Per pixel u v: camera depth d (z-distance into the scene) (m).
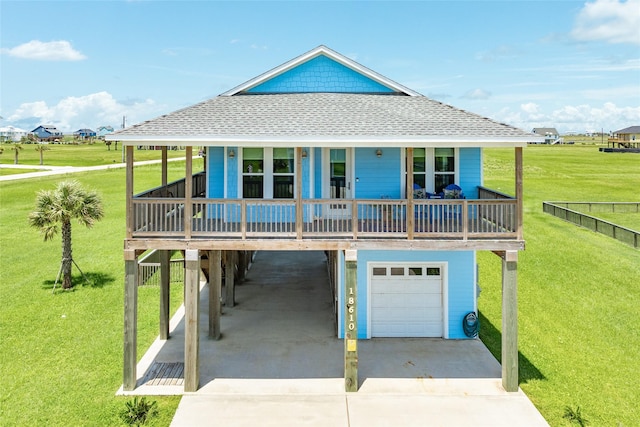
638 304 15.79
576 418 9.17
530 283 17.89
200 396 9.80
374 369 11.08
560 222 29.02
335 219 13.22
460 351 12.10
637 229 27.06
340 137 10.07
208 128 10.44
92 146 111.94
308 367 11.16
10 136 150.25
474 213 13.27
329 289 17.22
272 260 21.48
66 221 16.91
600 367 11.44
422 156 13.34
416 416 9.13
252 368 11.08
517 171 10.09
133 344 9.97
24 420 8.84
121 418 8.95
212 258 12.59
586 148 109.19
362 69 14.15
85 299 15.94
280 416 9.10
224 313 14.72
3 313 14.52
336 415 9.16
